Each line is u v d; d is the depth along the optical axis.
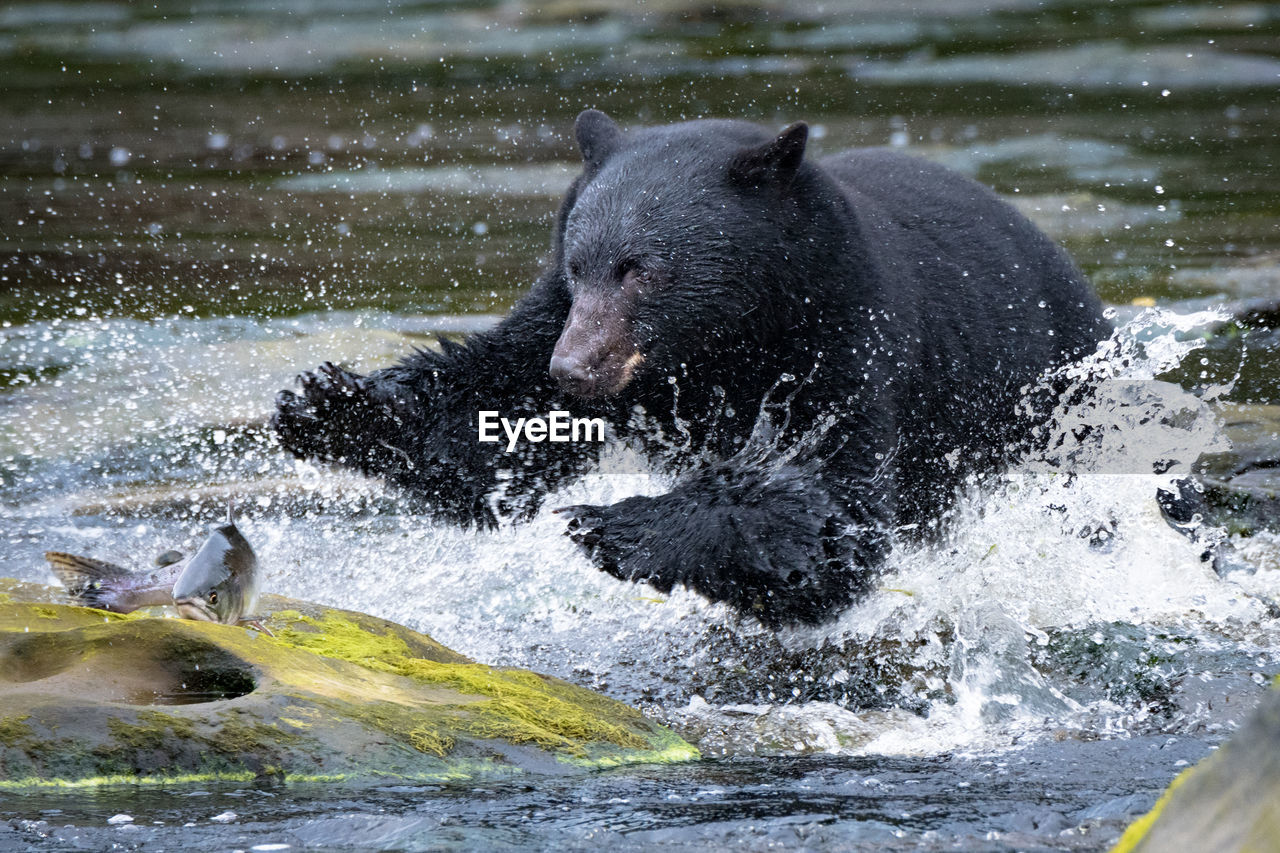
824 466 14.59
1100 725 12.45
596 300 14.66
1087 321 18.19
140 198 41.12
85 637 11.26
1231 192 39.03
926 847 8.60
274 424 15.71
